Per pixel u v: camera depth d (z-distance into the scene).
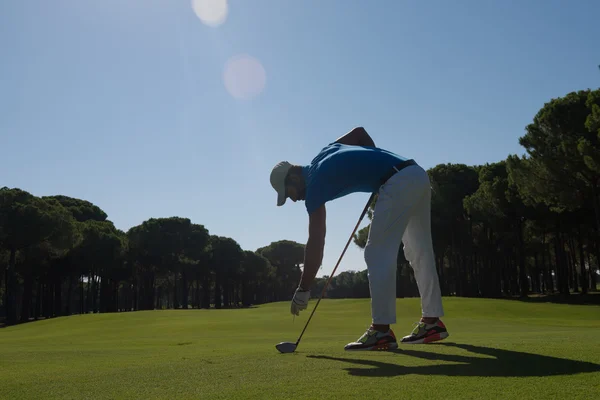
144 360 3.67
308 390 1.87
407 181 3.51
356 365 2.62
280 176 3.83
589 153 23.38
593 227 36.19
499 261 48.94
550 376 2.00
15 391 2.15
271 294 105.31
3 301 59.59
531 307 22.64
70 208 56.38
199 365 2.92
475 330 10.12
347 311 23.47
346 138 4.07
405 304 24.42
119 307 83.00
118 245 50.31
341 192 3.56
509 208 37.00
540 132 27.36
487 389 1.76
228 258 70.06
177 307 62.25
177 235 57.88
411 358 2.89
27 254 39.72
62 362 3.78
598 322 15.62
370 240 3.58
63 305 74.38
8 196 37.41
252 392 1.88
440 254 45.84
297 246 99.94
